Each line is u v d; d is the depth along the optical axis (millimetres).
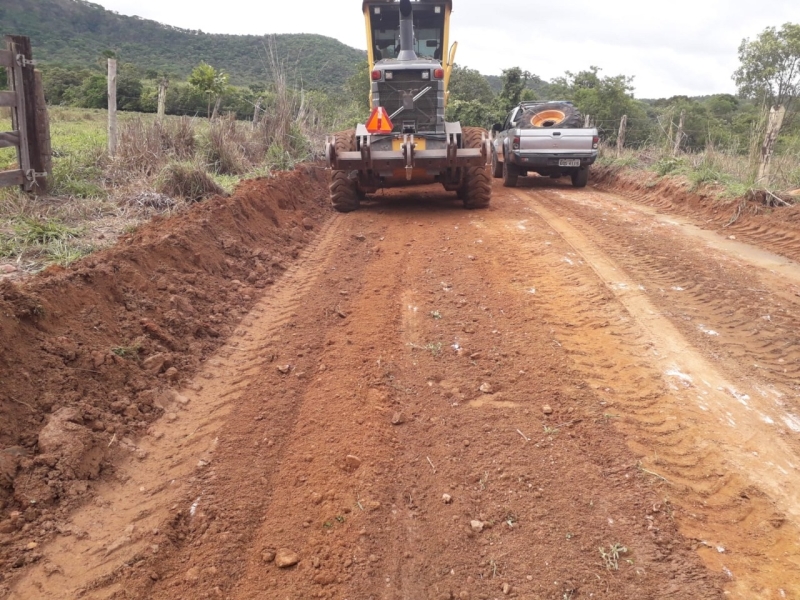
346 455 3389
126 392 3797
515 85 26578
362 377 4266
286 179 9875
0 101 6461
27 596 2406
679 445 3525
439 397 4043
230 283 5895
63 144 11000
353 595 2496
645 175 13070
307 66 37344
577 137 13156
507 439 3562
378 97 10000
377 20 11508
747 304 5590
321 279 6391
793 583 2555
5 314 3531
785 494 3125
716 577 2582
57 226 5902
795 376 4309
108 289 4535
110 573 2533
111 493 3041
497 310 5527
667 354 4648
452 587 2551
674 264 6902
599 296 5863
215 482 3158
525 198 12062
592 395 4043
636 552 2723
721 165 11562
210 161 10578
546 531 2852
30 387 3383
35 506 2832
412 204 11109
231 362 4512
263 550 2721
